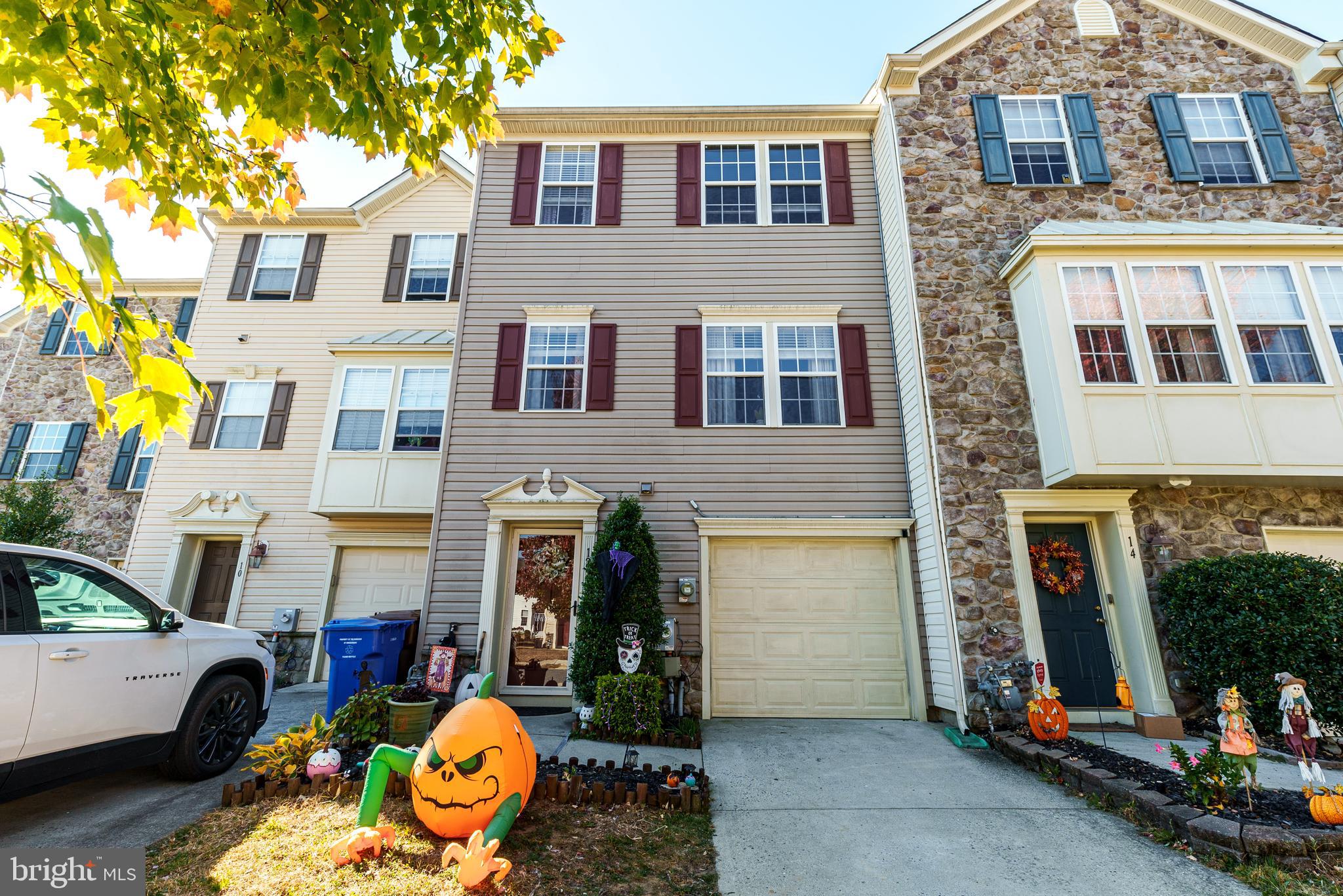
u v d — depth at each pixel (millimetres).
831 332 8727
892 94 8789
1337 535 6910
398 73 3328
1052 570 7082
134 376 2188
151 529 10195
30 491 12430
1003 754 5754
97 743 3676
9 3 2152
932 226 8125
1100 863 3611
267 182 4129
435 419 9883
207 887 2941
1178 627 6348
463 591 7734
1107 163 8328
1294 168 8219
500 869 2973
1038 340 7156
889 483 8047
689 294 8906
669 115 9398
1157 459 6477
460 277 11555
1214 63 8766
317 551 10078
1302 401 6609
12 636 3342
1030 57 8836
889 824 4148
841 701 7332
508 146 9625
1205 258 7043
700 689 7273
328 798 3988
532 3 3771
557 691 7621
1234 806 4043
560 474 8125
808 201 9383
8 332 14320
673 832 3893
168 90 2896
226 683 4621
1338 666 5375
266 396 10984
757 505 7980
